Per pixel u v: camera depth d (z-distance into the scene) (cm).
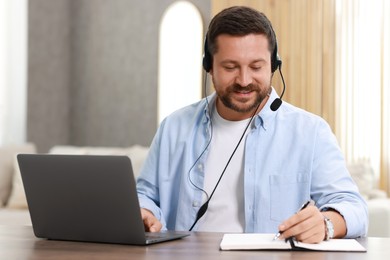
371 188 490
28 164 185
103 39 792
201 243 178
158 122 759
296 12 593
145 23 768
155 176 253
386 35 567
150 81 764
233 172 235
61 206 183
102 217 177
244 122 239
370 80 573
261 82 221
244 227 229
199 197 236
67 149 556
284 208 228
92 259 153
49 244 179
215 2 605
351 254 159
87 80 802
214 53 223
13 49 721
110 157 171
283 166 231
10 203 532
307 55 590
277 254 159
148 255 158
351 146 579
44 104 768
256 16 220
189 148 243
